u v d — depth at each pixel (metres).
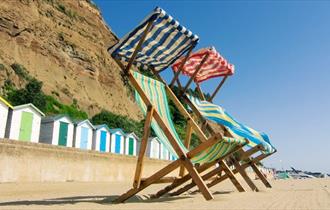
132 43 5.70
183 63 6.70
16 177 12.48
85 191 9.12
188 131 6.71
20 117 19.12
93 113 39.91
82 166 15.96
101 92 46.75
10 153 12.33
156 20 5.35
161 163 22.98
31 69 37.56
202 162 6.25
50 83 38.19
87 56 48.09
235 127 7.37
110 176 17.86
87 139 23.09
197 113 6.93
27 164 13.01
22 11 41.91
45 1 48.06
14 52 37.09
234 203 5.28
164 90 6.64
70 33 48.50
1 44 36.12
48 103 31.53
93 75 47.16
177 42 6.00
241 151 8.96
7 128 18.52
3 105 18.17
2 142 12.06
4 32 37.62
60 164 14.66
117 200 5.39
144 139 5.45
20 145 12.78
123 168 19.05
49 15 47.03
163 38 5.79
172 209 4.41
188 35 5.88
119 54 5.87
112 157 18.19
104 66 50.88
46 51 41.84
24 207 4.58
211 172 8.15
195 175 5.39
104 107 44.31
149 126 5.47
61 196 7.07
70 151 15.31
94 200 5.90
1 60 33.16
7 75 30.31
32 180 13.16
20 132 19.02
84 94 42.53
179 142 5.92
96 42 52.75
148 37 5.68
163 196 6.79
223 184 14.91
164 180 5.65
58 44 44.81
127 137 26.27
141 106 5.59
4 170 12.03
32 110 19.89
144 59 6.33
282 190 10.35
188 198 6.19
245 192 8.17
